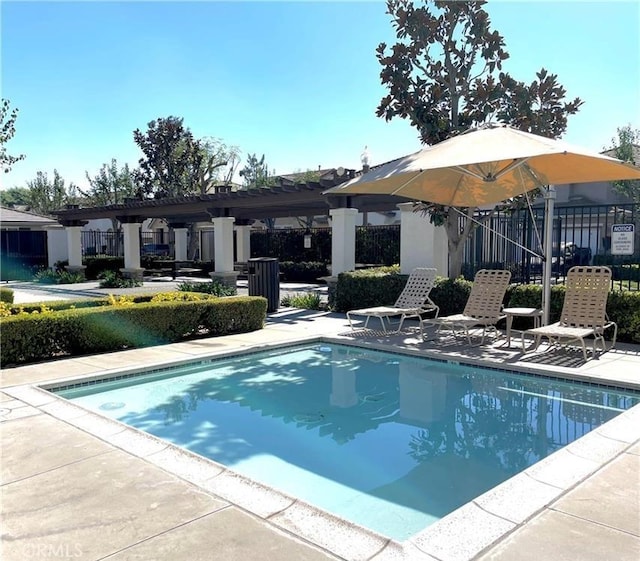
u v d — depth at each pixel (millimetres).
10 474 3416
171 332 8250
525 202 10266
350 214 12383
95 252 29125
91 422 4441
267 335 8914
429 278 9414
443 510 3400
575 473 3404
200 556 2488
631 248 8047
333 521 2811
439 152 6938
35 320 6746
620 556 2461
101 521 2818
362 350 8180
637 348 7492
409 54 10258
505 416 5285
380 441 4645
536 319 8383
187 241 28078
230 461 4234
